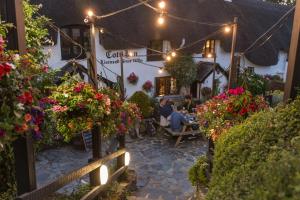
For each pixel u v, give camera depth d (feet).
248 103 12.64
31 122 8.13
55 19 35.55
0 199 11.50
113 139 22.45
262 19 58.39
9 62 7.47
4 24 8.27
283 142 6.94
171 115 32.94
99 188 14.70
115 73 37.83
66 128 12.44
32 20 14.37
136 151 30.19
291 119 7.85
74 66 15.98
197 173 15.79
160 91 46.03
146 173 24.75
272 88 46.26
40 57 13.52
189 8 49.90
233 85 19.35
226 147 8.81
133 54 42.19
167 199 19.76
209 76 46.06
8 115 7.11
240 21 53.42
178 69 43.83
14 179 12.00
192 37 45.55
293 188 4.44
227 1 57.21
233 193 6.48
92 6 38.91
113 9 41.11
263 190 5.05
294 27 9.71
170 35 43.62
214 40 48.75
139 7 43.52
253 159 7.14
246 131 8.66
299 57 9.78
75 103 12.12
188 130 32.91
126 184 18.35
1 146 6.90
